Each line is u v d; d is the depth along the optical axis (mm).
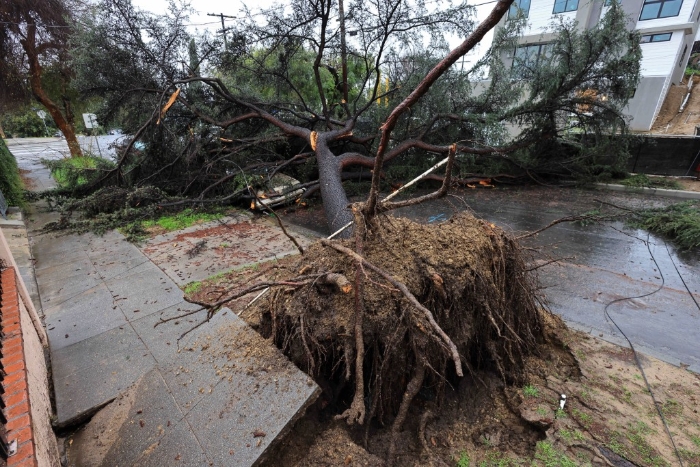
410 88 7773
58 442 2150
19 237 5668
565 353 2670
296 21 6965
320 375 2281
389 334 1931
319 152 6711
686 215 5262
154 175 7406
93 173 7918
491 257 2381
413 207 7070
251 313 2824
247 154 7840
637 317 3229
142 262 4707
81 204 6566
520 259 2600
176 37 6855
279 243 5336
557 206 6988
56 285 4102
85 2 10297
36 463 1365
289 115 8430
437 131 8266
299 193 7496
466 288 2186
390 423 2188
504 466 1895
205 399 2043
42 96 11086
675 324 3113
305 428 2074
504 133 8414
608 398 2180
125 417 2115
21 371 1814
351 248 2271
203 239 5551
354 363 2141
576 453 1833
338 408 2281
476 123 7797
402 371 2061
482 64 7918
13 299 2428
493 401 2311
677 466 1742
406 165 8680
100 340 3049
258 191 7027
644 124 13938
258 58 8070
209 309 2074
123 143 8164
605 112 7543
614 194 7809
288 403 1894
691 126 13195
